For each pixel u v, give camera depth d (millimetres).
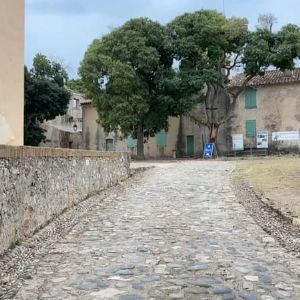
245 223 9891
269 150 39500
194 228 9305
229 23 35062
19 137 11250
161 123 36500
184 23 35500
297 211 10734
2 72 10633
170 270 6262
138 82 34031
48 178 9508
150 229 9195
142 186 16766
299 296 5242
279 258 6996
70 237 8469
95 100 35625
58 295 5309
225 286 5570
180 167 24125
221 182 17359
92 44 36562
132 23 35500
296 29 35531
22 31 11297
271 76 40375
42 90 40625
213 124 38562
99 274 6105
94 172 14430
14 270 6230
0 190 6605
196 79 33781
